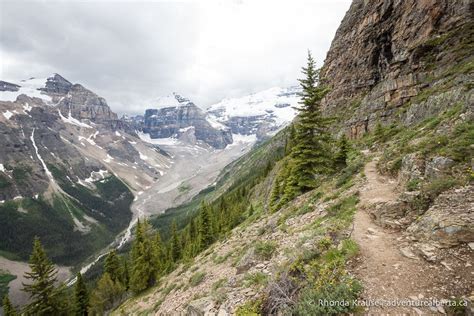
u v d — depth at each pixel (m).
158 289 31.95
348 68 64.50
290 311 6.91
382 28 53.56
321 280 7.53
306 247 9.87
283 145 163.88
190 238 71.94
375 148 29.05
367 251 8.69
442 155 11.46
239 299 9.42
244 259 14.67
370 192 14.69
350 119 52.28
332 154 26.73
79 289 48.31
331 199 17.47
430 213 9.07
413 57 39.34
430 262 7.36
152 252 41.31
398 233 9.58
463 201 8.77
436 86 31.52
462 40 33.78
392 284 6.97
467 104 15.66
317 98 24.47
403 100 39.16
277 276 8.89
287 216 20.38
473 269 6.57
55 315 36.91
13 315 41.31
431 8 40.12
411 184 11.70
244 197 87.12
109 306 46.84
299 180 25.55
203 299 11.28
